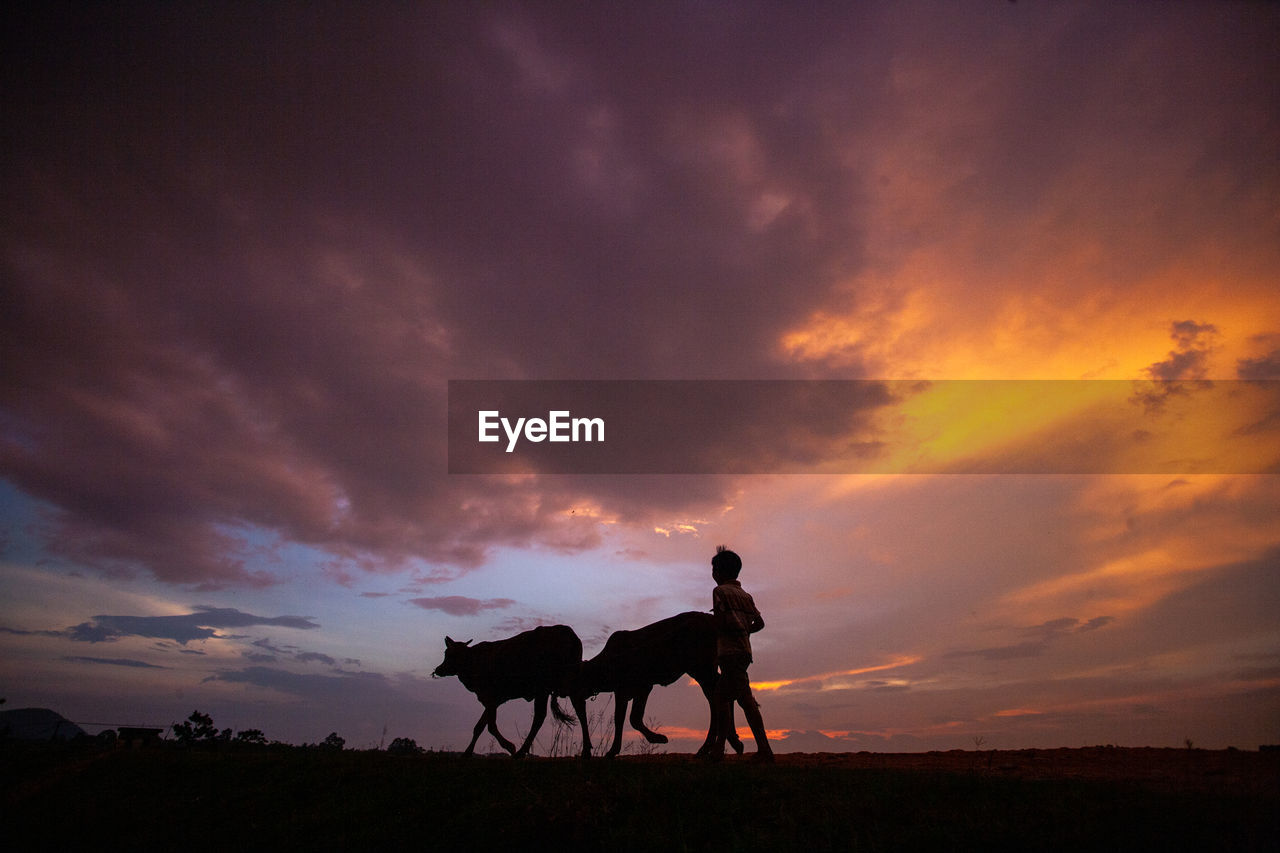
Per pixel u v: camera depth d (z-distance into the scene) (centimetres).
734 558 947
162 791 962
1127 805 573
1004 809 596
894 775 711
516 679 1186
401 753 1220
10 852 812
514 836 688
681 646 999
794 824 612
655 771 805
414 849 700
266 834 787
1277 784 623
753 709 858
